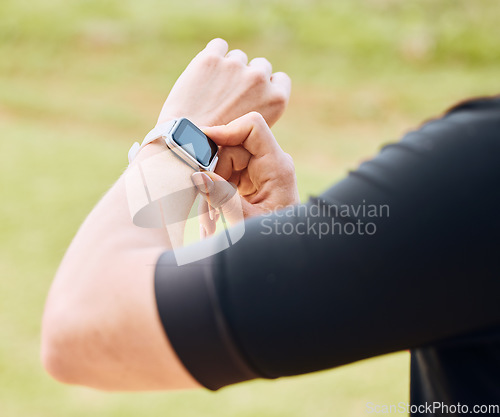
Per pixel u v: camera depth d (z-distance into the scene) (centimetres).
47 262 532
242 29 1519
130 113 1165
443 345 59
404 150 59
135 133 1085
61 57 1385
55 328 63
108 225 69
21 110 1128
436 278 55
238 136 92
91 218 71
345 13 1595
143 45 1447
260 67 99
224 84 96
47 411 364
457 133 57
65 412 363
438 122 60
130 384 64
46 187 695
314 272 56
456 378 60
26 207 636
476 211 54
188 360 59
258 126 91
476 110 58
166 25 1518
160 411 363
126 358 61
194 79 96
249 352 57
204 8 1608
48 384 389
